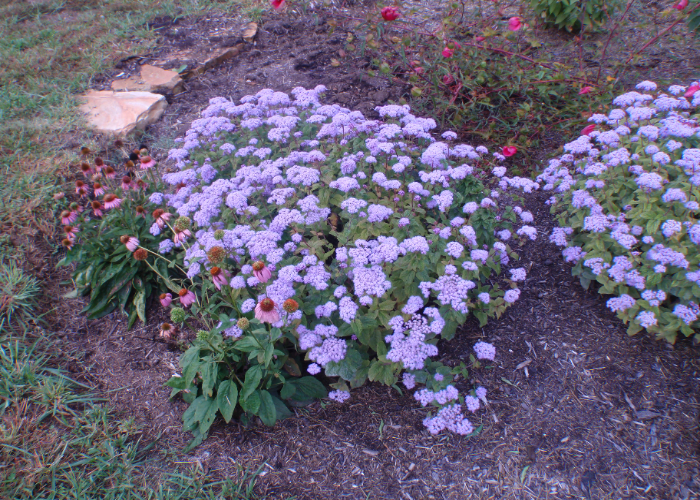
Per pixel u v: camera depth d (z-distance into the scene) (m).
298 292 2.89
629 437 2.77
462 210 3.37
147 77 5.74
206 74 6.01
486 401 2.88
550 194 4.38
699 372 2.98
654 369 3.03
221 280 2.59
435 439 2.87
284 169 3.72
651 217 2.98
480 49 4.93
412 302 2.76
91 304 3.56
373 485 2.68
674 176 3.26
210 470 2.75
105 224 3.48
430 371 2.98
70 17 7.02
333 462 2.79
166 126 5.22
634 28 5.96
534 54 5.72
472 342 3.31
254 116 4.18
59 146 4.74
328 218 3.46
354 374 2.87
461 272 3.05
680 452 2.68
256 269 2.53
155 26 6.70
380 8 5.62
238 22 6.74
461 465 2.74
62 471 2.70
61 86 5.54
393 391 3.12
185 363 2.71
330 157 3.63
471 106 4.86
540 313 3.45
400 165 3.31
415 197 3.28
